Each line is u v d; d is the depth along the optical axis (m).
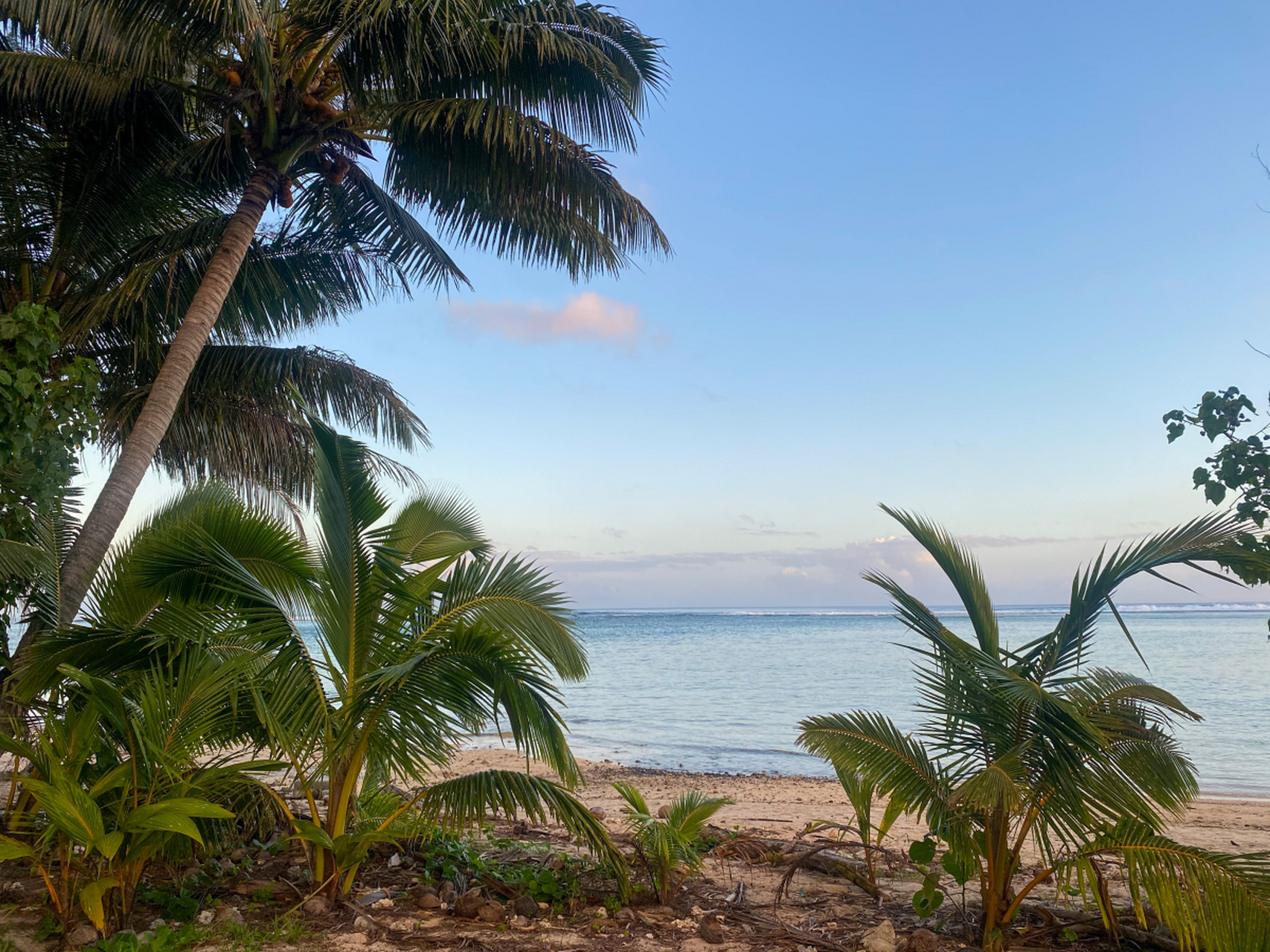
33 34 7.55
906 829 7.80
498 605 4.88
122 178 8.60
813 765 14.16
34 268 8.72
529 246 9.59
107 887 3.73
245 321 9.58
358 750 4.70
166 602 5.05
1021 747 3.95
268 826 5.80
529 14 8.43
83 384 6.20
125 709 4.00
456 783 4.71
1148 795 4.03
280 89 7.95
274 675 4.71
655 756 14.91
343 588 4.79
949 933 4.38
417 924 4.29
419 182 9.20
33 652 4.70
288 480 10.13
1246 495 4.02
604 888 5.09
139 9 7.12
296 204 9.38
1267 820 8.67
